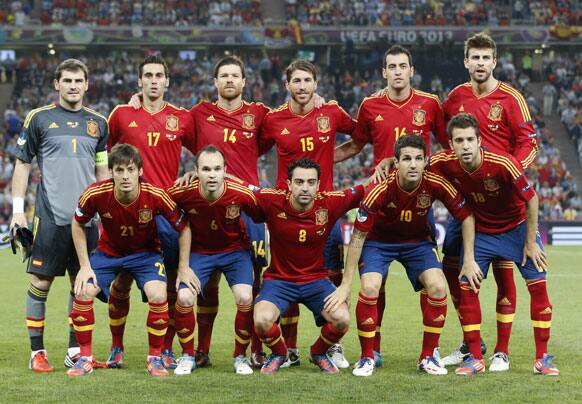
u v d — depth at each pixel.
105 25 45.69
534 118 42.66
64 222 9.14
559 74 46.19
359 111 9.96
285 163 9.71
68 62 9.31
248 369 8.71
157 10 47.16
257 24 46.75
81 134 9.29
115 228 8.78
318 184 8.77
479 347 8.75
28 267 9.13
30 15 48.66
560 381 8.13
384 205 8.72
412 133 9.62
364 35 45.56
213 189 8.59
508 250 8.86
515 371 8.70
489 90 9.28
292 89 9.42
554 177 37.38
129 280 9.25
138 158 8.55
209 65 46.62
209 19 47.16
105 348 10.47
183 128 9.66
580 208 36.00
